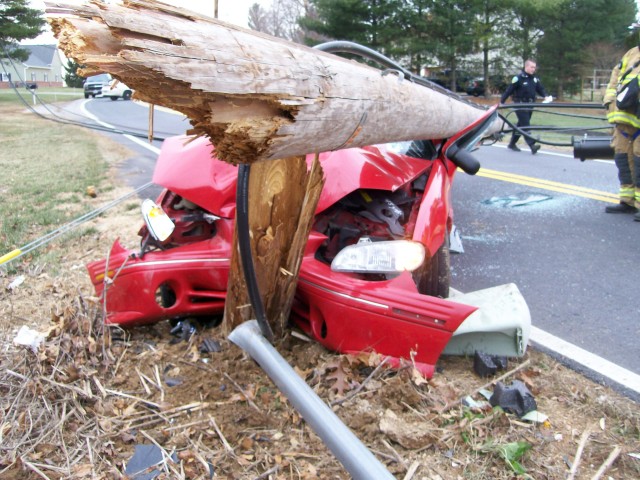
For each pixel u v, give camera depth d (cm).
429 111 288
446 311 269
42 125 1773
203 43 147
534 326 379
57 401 261
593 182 829
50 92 3922
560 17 3312
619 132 637
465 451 245
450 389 281
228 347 307
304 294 302
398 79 253
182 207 344
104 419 256
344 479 227
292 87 167
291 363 302
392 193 367
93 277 317
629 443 253
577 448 249
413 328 275
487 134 553
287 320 310
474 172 371
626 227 603
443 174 367
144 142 1318
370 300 279
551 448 249
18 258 478
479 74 3600
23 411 254
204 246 318
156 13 149
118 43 139
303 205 262
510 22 3394
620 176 653
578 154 705
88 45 136
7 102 2831
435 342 275
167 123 1616
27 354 287
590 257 515
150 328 341
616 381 301
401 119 243
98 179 837
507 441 249
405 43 3145
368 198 352
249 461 237
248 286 251
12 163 1011
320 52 203
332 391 276
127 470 228
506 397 269
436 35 3241
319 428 214
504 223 632
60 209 650
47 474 224
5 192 747
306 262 306
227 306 301
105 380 286
